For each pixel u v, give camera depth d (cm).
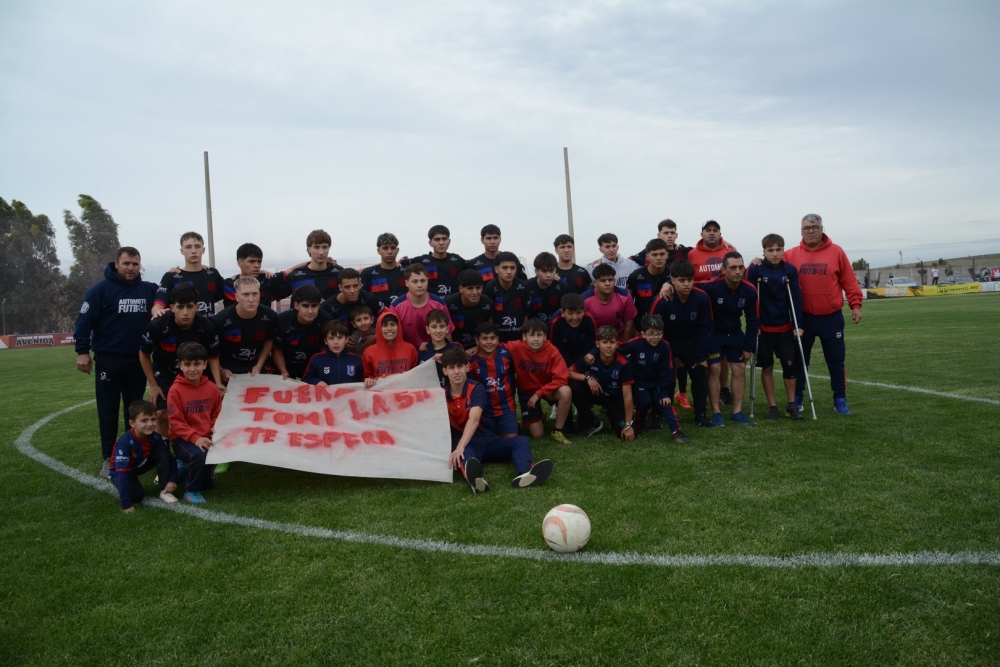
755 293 682
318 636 287
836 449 559
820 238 709
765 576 327
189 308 531
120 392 598
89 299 574
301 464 512
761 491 455
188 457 498
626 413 636
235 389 566
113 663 274
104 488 533
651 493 460
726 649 267
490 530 402
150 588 339
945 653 261
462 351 565
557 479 505
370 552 373
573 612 298
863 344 1377
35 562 377
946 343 1313
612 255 860
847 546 359
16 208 4812
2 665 274
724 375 795
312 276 724
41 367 1770
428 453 536
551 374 652
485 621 293
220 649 280
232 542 398
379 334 621
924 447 551
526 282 724
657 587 319
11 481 557
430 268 784
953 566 332
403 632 287
